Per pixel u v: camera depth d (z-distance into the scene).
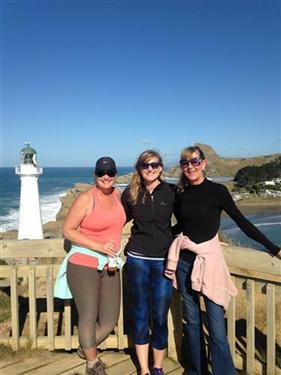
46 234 23.81
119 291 3.49
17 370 3.89
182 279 3.50
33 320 4.24
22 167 19.61
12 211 55.31
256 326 4.60
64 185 109.94
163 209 3.49
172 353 4.05
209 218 3.33
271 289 3.51
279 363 3.71
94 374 3.30
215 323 3.30
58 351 4.25
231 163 188.38
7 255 4.17
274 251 3.25
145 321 3.67
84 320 3.31
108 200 3.42
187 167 3.37
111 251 3.35
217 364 3.34
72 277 3.35
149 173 3.45
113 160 3.35
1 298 5.60
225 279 3.33
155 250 3.53
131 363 4.02
